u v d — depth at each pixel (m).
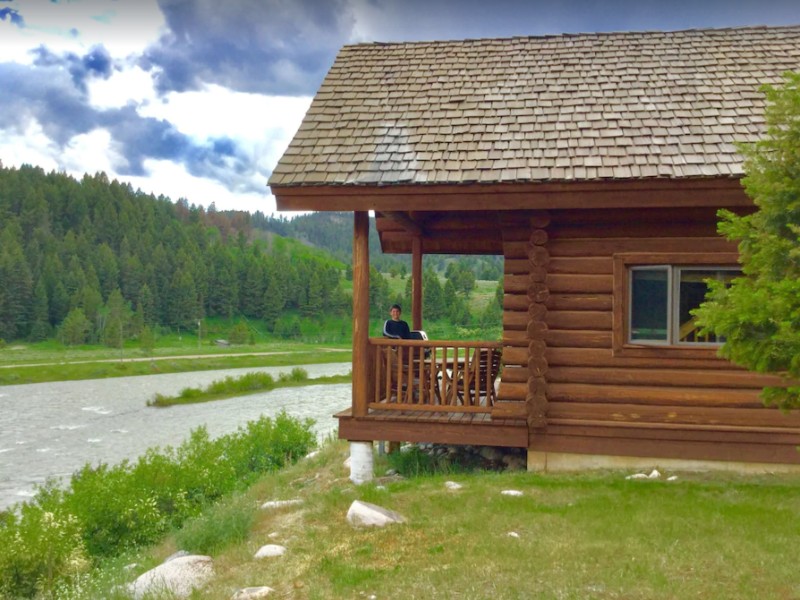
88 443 26.98
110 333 97.06
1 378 55.06
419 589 5.61
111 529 10.51
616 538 6.53
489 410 9.47
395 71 11.30
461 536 6.74
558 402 9.22
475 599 5.34
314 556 6.54
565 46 11.49
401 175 9.09
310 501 8.47
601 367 9.13
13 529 9.15
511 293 9.38
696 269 9.05
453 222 12.25
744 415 8.81
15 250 108.25
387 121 10.14
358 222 9.58
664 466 8.98
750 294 5.49
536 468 9.25
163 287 128.50
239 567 6.56
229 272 139.25
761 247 5.79
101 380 56.84
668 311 9.08
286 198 9.29
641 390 9.02
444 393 9.71
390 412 9.84
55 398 42.66
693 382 8.92
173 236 161.38
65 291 113.12
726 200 8.49
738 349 5.70
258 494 10.49
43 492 11.95
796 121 5.71
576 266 9.22
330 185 9.11
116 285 127.50
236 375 61.62
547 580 5.63
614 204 8.71
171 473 12.03
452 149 9.44
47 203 152.75
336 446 13.17
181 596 6.05
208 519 7.98
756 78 10.13
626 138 9.23
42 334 102.44
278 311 136.38
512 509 7.49
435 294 95.12
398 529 7.03
